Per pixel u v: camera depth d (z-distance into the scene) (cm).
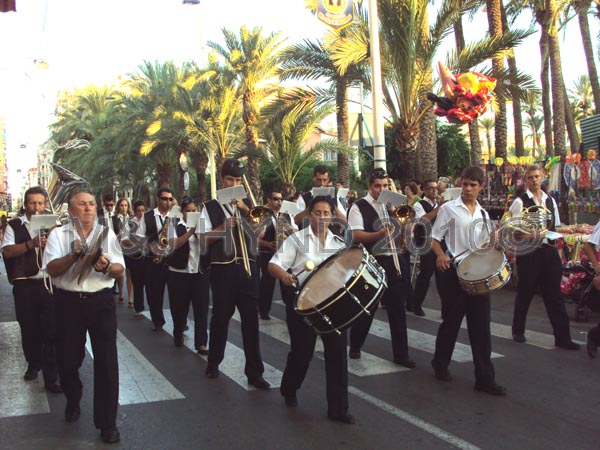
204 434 447
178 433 450
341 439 432
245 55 2298
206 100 2514
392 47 1356
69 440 440
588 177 1346
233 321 879
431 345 705
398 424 458
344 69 1388
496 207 1439
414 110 1401
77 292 443
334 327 440
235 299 572
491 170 1581
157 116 2697
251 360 563
